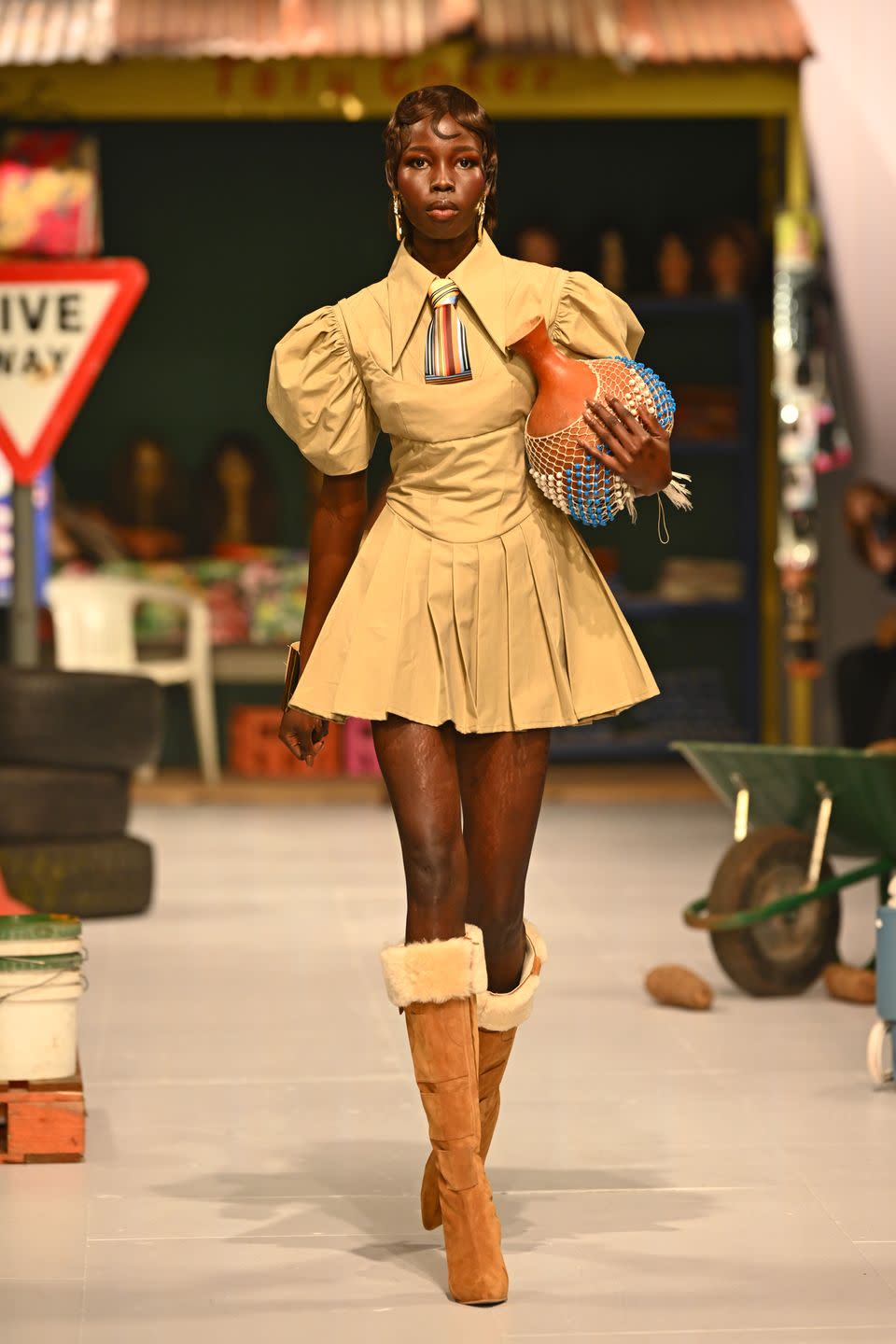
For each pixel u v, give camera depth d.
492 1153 11.09
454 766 8.88
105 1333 8.11
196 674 34.75
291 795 33.56
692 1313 8.38
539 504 9.11
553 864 24.91
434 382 8.78
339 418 8.95
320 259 38.47
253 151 38.34
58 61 31.98
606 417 8.61
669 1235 9.49
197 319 38.31
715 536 38.38
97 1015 15.13
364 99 32.66
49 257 30.72
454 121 8.74
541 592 8.98
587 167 38.31
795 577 33.97
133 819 30.70
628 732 37.50
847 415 31.94
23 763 20.06
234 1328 8.17
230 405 38.34
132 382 38.19
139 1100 12.37
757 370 37.78
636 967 17.38
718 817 30.95
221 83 32.50
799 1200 10.11
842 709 30.09
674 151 38.41
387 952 8.62
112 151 38.09
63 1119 10.87
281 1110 12.12
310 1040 14.23
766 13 33.22
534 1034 14.45
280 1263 9.07
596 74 33.09
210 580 36.75
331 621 8.95
